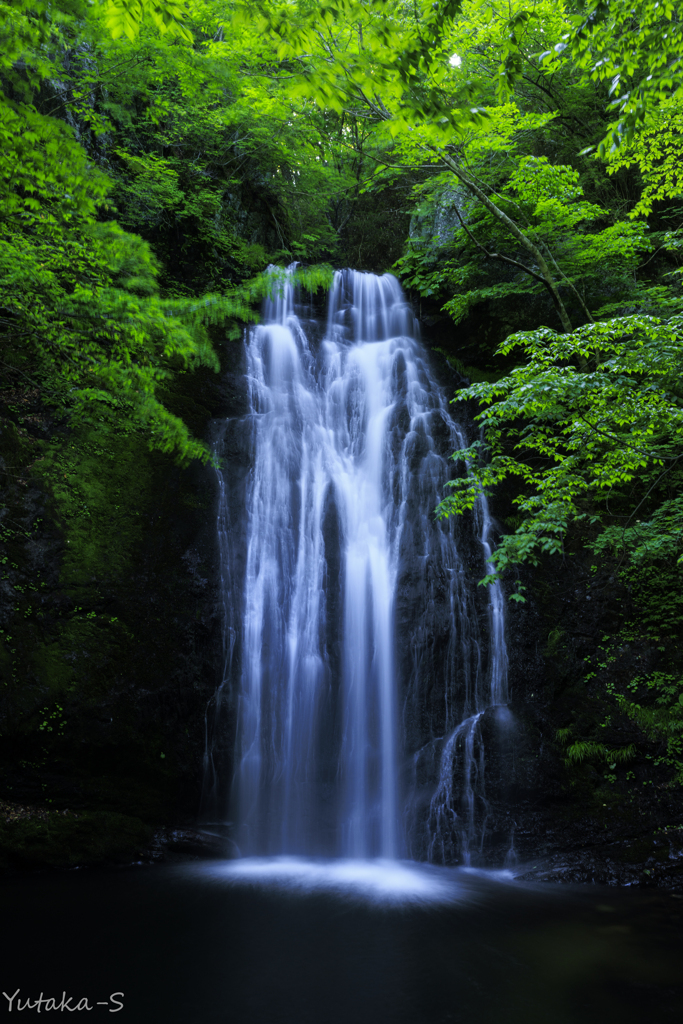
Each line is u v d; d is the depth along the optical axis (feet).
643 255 54.65
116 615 34.96
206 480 40.60
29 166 22.00
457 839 34.55
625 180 56.44
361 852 35.63
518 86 54.90
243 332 48.60
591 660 38.01
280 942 23.48
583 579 40.50
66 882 28.96
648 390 28.17
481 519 43.65
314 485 43.47
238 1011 18.94
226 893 28.22
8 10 22.52
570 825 33.91
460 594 41.06
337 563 41.32
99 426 36.91
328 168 65.57
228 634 38.09
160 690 34.83
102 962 21.66
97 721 32.58
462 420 48.26
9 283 25.63
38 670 32.01
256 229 62.18
